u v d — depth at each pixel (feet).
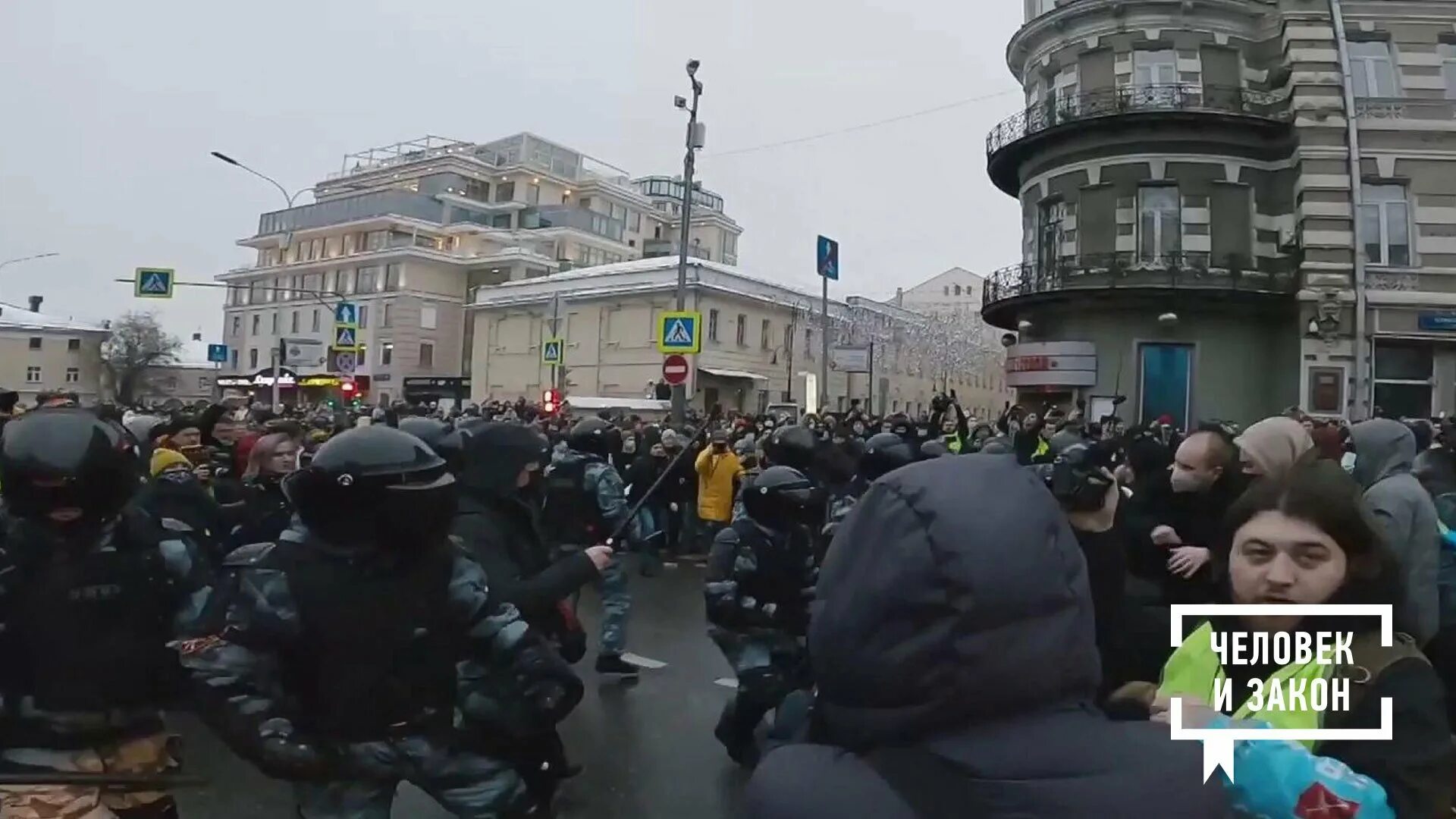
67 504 8.78
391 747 8.92
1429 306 67.92
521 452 12.85
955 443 43.52
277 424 22.02
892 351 159.22
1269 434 12.08
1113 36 75.56
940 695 3.94
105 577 9.01
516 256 210.79
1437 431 40.91
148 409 61.98
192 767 17.57
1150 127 72.69
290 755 8.39
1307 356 68.74
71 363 229.25
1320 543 6.86
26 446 8.66
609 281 155.12
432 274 214.28
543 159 266.77
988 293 86.94
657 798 16.47
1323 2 71.92
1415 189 69.21
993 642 3.88
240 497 23.34
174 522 10.05
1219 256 72.49
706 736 19.81
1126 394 73.31
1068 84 78.18
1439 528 12.55
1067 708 4.14
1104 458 21.47
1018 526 4.04
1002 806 3.85
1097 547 11.98
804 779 4.28
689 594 35.88
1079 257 75.61
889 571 4.04
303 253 232.73
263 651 8.63
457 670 9.46
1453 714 12.30
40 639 8.75
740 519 16.94
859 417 51.49
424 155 258.78
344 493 8.52
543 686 10.57
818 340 163.63
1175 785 3.99
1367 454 13.64
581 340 157.38
